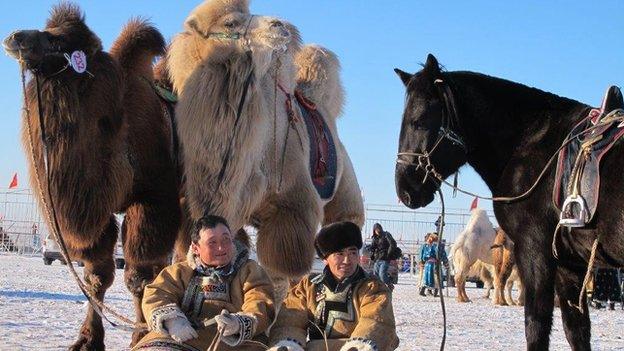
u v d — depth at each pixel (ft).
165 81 28.32
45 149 23.81
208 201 25.07
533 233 22.26
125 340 31.07
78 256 25.05
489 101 23.68
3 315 37.60
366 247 76.59
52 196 23.97
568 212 21.20
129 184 25.04
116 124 24.70
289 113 27.37
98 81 24.45
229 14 25.53
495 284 73.41
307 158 28.09
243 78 25.36
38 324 34.88
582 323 22.86
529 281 22.26
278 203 27.20
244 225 28.12
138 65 26.68
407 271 139.64
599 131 21.20
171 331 16.72
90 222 24.26
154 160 25.80
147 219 25.44
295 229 26.84
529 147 22.90
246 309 17.31
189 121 25.41
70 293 55.26
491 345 35.83
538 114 23.17
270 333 18.03
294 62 28.12
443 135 23.65
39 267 96.37
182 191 26.35
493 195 24.12
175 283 17.81
